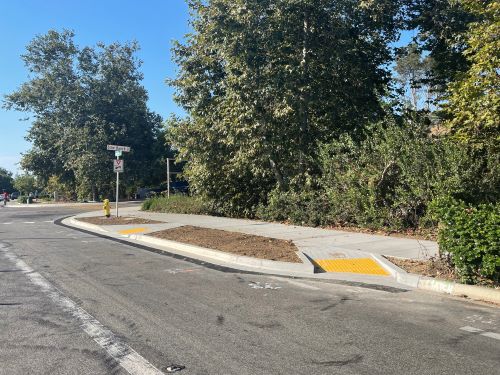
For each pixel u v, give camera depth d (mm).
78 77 45969
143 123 47906
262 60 16109
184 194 27969
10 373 4441
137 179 47906
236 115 16625
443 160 12609
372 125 16328
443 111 12898
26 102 46156
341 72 17359
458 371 4461
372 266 9352
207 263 10375
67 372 4457
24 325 5871
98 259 10938
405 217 13492
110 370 4496
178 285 8125
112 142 44125
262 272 9281
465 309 6531
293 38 16469
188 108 19812
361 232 13742
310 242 12094
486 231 7133
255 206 19438
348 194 14516
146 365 4609
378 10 16156
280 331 5629
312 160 16188
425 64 28781
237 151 18266
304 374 4391
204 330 5668
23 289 7812
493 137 10875
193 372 4438
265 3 15523
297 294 7449
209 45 17672
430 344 5172
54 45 45719
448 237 7652
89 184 45219
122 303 6906
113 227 18016
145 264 10258
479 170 12258
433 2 17016
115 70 45844
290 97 15703
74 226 19781
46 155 47500
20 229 18609
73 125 44812
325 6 15859
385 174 13820
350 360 4727
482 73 9766
